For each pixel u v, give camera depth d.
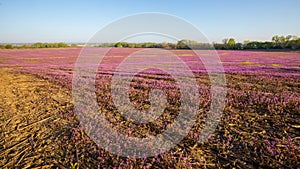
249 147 5.41
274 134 5.98
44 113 8.32
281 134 6.02
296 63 25.20
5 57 40.84
